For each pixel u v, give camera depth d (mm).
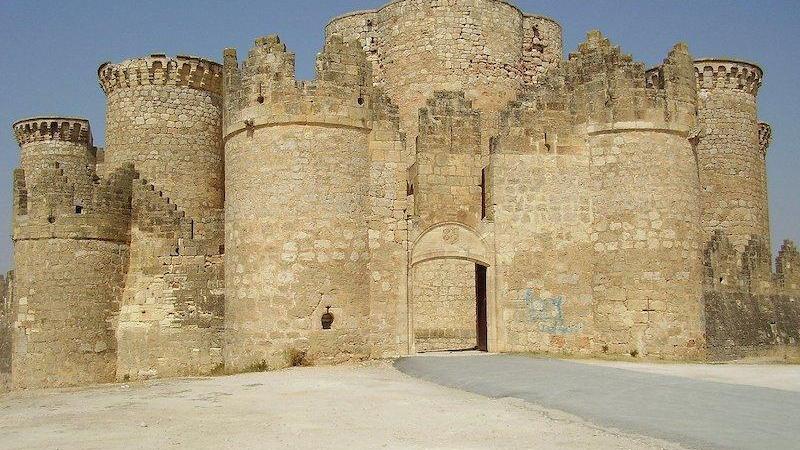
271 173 30406
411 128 41375
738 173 47656
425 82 41375
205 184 42312
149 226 36656
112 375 35625
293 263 29906
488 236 32344
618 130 32031
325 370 28016
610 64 32719
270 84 30672
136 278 36406
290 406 20172
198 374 34469
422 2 41875
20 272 35781
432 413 18656
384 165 31625
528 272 32125
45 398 24281
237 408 20125
